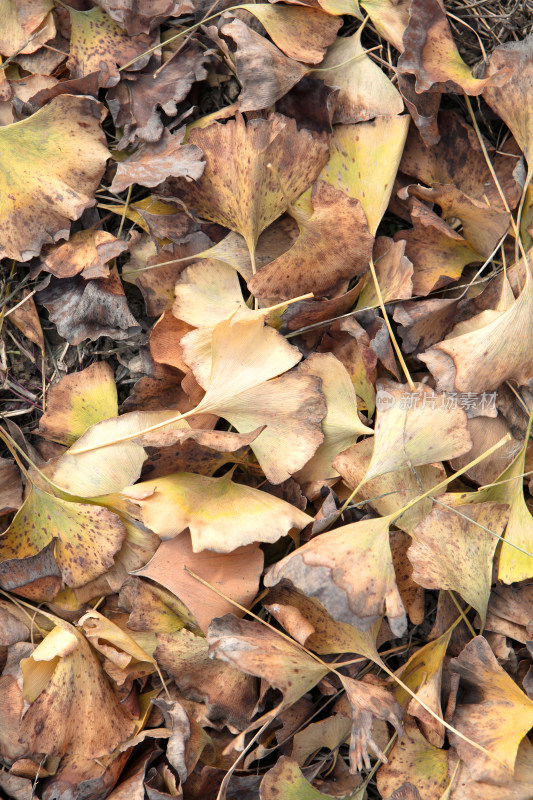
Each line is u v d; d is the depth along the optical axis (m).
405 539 0.85
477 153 0.89
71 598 0.87
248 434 0.84
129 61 0.87
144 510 0.84
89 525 0.86
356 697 0.83
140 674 0.86
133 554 0.86
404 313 0.86
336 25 0.88
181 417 0.84
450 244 0.88
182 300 0.86
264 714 0.85
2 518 0.87
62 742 0.84
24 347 0.88
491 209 0.87
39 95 0.87
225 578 0.84
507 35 0.89
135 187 0.88
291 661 0.83
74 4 0.88
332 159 0.87
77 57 0.87
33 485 0.86
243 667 0.82
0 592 0.87
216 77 0.89
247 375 0.85
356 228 0.86
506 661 0.86
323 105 0.87
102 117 0.87
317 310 0.86
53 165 0.86
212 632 0.83
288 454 0.85
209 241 0.87
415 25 0.87
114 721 0.85
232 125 0.85
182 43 0.88
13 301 0.88
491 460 0.87
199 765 0.86
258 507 0.84
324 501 0.85
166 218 0.87
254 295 0.86
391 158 0.87
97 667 0.85
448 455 0.85
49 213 0.87
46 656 0.84
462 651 0.84
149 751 0.86
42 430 0.87
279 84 0.86
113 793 0.85
